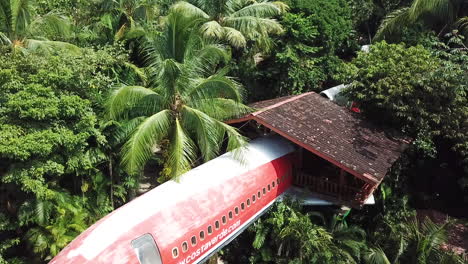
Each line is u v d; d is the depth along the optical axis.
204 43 26.41
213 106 21.50
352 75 26.84
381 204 24.53
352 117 26.30
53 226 18.53
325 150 21.33
